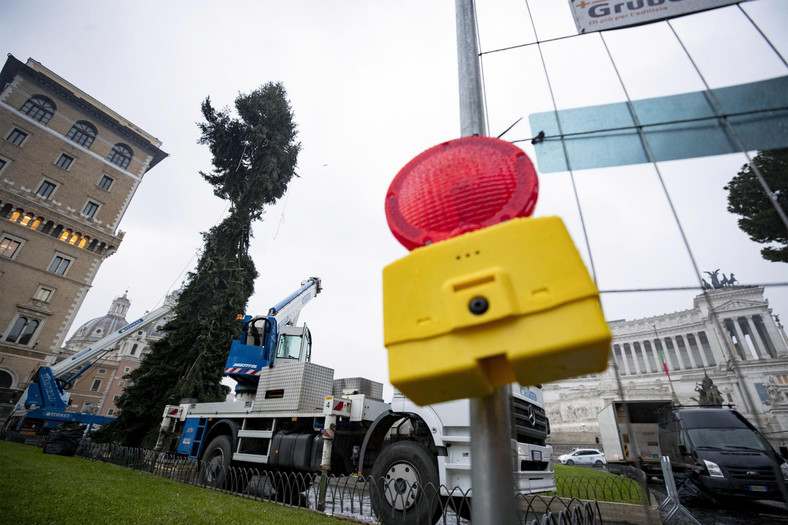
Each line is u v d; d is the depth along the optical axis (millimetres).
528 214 859
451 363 687
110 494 4523
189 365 16016
